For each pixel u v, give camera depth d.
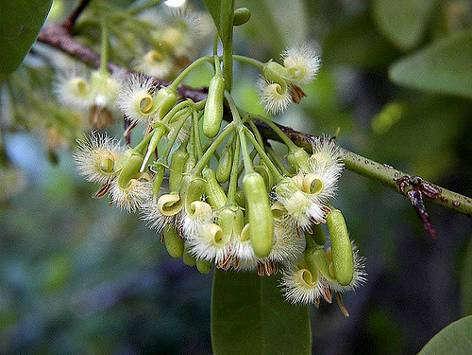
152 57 0.16
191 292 0.41
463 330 0.12
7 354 0.40
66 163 0.51
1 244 0.51
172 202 0.11
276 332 0.14
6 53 0.13
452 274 0.30
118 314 0.41
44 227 0.52
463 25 0.24
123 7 0.21
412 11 0.21
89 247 0.47
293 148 0.12
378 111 0.30
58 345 0.40
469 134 0.24
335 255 0.11
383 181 0.13
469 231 0.29
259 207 0.11
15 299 0.43
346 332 0.33
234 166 0.11
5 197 0.22
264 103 0.13
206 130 0.11
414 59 0.18
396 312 0.33
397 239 0.31
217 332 0.14
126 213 0.44
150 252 0.45
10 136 0.20
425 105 0.23
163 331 0.40
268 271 0.12
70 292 0.43
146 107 0.12
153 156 0.12
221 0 0.12
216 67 0.12
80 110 0.18
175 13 0.17
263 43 0.26
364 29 0.24
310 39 0.27
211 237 0.11
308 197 0.11
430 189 0.12
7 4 0.13
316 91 0.32
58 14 0.26
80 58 0.17
